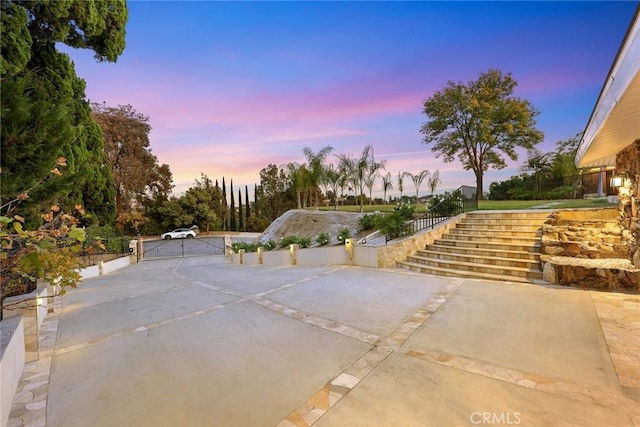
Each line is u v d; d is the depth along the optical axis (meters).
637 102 3.72
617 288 4.90
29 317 3.29
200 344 3.56
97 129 14.62
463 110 22.16
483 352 3.00
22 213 5.46
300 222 17.58
